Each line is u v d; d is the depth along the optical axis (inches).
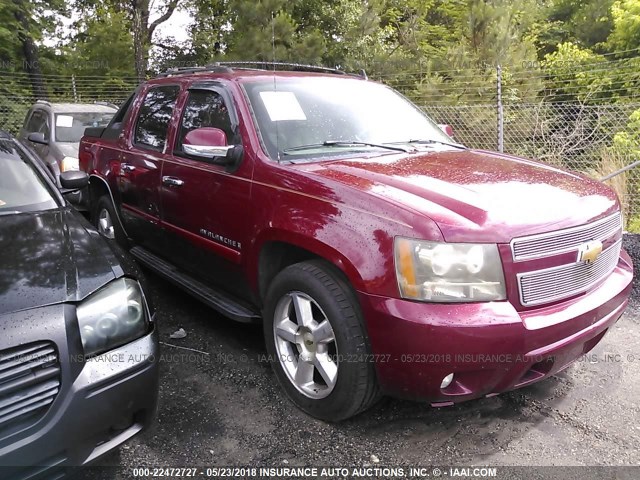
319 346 116.6
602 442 112.7
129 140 192.9
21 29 623.2
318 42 546.3
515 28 524.7
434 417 121.7
